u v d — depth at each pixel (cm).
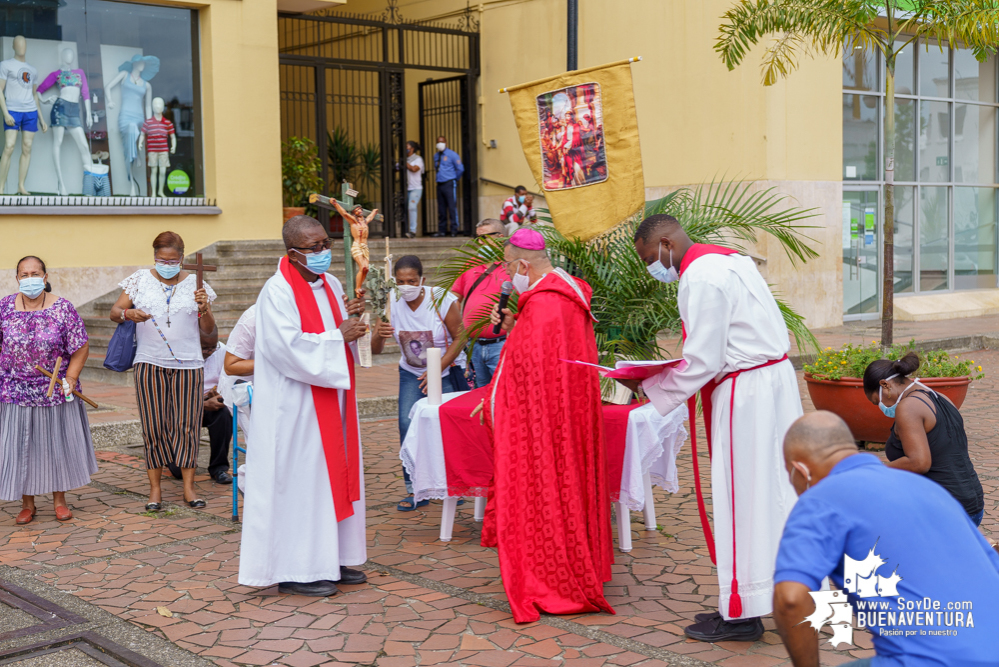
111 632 423
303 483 462
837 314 1547
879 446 761
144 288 621
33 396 592
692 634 407
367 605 455
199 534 575
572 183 603
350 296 491
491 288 616
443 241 1606
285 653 398
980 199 1884
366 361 494
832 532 241
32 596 466
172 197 1372
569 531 441
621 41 1572
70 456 607
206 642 410
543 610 435
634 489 516
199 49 1384
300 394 461
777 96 1420
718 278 392
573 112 598
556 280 457
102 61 1312
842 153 1580
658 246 420
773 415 394
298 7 1548
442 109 1841
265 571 457
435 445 551
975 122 1852
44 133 1273
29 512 606
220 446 705
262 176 1423
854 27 1002
